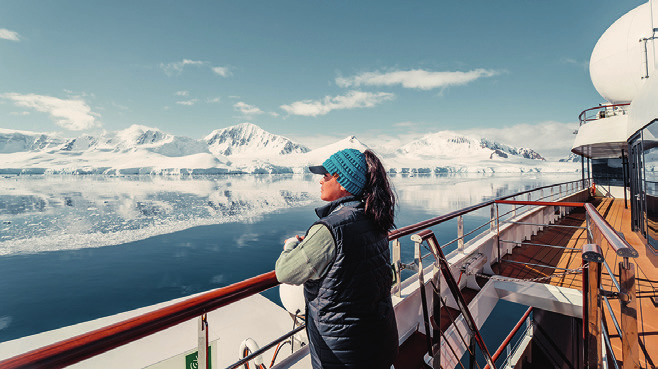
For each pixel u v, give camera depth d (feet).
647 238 17.46
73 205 147.02
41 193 212.23
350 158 3.47
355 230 3.14
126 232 92.73
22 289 53.26
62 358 2.52
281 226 102.89
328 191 3.79
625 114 30.91
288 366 5.43
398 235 6.74
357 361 3.18
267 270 62.08
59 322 42.63
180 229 97.25
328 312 3.16
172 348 15.17
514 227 17.89
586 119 36.09
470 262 11.82
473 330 5.63
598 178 47.85
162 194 204.85
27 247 77.41
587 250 4.74
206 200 172.45
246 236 89.61
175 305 3.30
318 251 2.99
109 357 14.29
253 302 22.13
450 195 187.32
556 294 11.51
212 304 3.52
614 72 35.73
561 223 26.37
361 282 3.13
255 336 18.33
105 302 48.60
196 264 65.77
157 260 68.33
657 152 16.11
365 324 3.18
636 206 20.58
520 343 18.19
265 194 210.38
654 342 7.93
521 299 12.11
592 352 4.74
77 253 73.36
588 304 4.85
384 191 3.51
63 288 53.83
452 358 8.89
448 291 10.14
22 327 41.50
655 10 32.73
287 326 19.51
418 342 8.16
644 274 12.52
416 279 9.32
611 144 33.12
